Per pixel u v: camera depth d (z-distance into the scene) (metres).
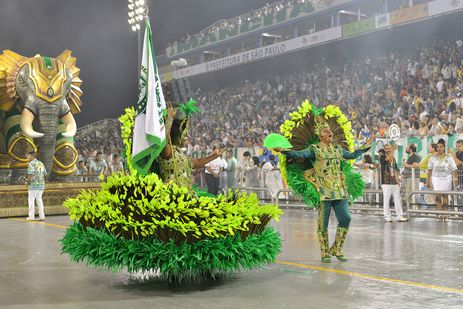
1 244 9.23
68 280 6.18
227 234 5.64
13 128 15.18
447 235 10.16
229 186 18.36
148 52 6.03
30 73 14.89
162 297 5.28
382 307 4.82
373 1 26.06
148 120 5.82
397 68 25.09
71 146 16.03
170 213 5.46
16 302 5.17
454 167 13.21
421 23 26.22
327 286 5.70
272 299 5.14
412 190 14.03
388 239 9.55
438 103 20.53
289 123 7.57
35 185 13.76
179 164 6.09
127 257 5.51
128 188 5.66
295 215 14.83
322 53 32.44
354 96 25.97
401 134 17.98
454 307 4.82
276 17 30.25
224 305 4.94
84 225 5.98
